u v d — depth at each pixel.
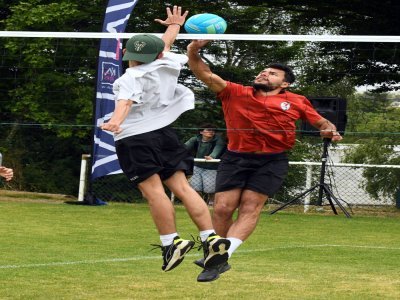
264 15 37.34
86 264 14.64
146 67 10.88
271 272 14.23
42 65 32.97
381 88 32.91
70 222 21.19
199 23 13.35
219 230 12.66
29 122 34.28
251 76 32.97
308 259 15.91
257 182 12.41
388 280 13.64
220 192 12.65
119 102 10.59
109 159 24.72
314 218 24.00
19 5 34.03
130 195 30.34
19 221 21.05
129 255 15.88
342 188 31.88
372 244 18.53
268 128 12.53
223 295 12.13
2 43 33.69
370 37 16.50
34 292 12.05
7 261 14.76
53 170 33.84
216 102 31.22
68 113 33.94
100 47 24.45
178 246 10.84
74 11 33.53
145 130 10.99
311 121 12.88
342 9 33.41
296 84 33.94
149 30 34.97
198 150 24.94
